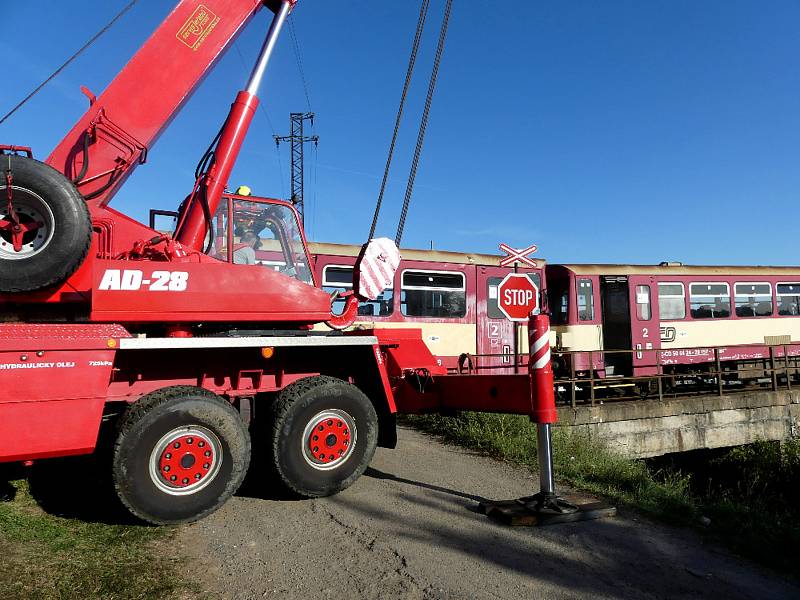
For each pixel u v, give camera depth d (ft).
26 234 15.69
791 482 38.88
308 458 18.01
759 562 14.65
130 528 15.15
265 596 11.70
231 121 19.94
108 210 18.02
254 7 20.45
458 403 21.39
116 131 18.33
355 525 15.93
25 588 11.31
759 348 60.95
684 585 12.97
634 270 56.90
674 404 43.37
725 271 60.95
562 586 12.60
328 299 19.12
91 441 14.57
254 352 18.37
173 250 17.97
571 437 30.32
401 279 45.70
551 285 56.03
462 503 18.34
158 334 17.81
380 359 19.95
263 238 20.92
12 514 15.69
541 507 17.24
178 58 19.25
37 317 16.72
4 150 16.38
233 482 16.21
